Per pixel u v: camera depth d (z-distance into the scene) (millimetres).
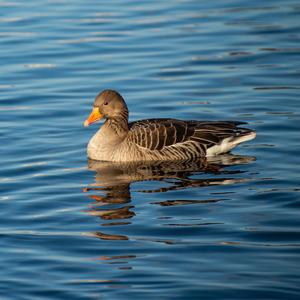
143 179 16500
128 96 21656
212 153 18125
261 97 21438
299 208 14797
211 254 12969
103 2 30516
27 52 25000
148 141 17859
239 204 14992
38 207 15023
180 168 17234
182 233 13773
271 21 28047
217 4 30297
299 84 22375
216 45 25734
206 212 14633
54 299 11602
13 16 28469
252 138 18078
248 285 11930
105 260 12797
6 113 20531
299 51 25078
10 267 12570
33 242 13492
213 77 23078
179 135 18062
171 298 11586
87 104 21156
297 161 17281
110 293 11734
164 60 24469
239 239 13516
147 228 13969
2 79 22938
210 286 11898
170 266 12562
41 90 22109
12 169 17078
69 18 28344
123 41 26047
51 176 16688
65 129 19594
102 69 23719
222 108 20688
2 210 14883
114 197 15422
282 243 13344
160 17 28594
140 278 12172
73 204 15125
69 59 24516
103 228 14016
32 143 18656
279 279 12094
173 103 21109
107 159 17812
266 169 16891
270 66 23891
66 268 12516
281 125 19453
